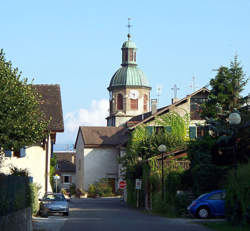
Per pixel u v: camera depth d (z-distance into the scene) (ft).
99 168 234.58
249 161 75.61
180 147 130.31
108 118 288.51
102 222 74.90
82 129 242.78
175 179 101.09
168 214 94.89
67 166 284.82
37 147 110.42
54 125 111.55
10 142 59.36
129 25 295.07
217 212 83.35
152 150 144.77
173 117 157.69
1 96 57.93
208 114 127.44
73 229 63.16
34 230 62.34
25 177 61.00
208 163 94.43
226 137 90.22
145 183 122.62
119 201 179.63
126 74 284.82
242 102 128.47
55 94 123.24
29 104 62.69
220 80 129.39
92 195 223.10
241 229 59.57
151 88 288.71
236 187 65.46
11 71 62.03
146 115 214.69
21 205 54.54
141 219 83.35
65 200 99.50
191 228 63.98
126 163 156.25
